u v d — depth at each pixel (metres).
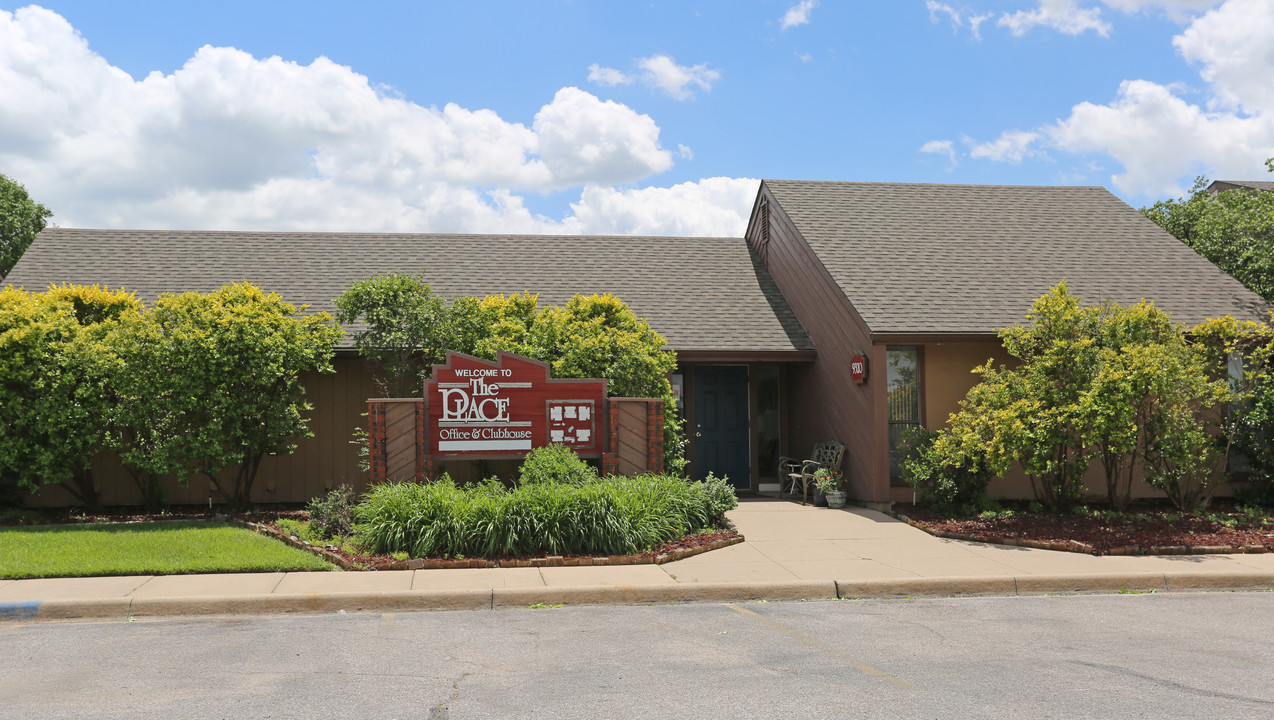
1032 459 11.12
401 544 9.09
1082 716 4.76
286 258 16.69
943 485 11.84
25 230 31.23
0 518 11.39
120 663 5.81
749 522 11.85
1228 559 9.41
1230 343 11.95
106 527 10.35
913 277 14.27
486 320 13.12
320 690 5.22
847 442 13.80
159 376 11.03
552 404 11.35
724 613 7.41
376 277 15.05
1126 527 10.97
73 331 11.52
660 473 11.46
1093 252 15.80
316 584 7.92
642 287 16.89
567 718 4.74
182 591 7.58
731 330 15.61
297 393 12.52
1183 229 22.30
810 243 15.20
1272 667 5.73
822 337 14.86
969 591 8.27
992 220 16.75
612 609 7.56
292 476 13.65
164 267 15.92
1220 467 13.58
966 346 13.59
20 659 5.91
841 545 10.18
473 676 5.52
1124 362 10.71
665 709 4.88
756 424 15.79
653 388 12.79
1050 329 11.51
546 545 9.24
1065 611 7.51
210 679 5.45
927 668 5.70
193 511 12.76
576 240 18.70
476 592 7.64
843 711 4.84
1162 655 6.03
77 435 11.35
